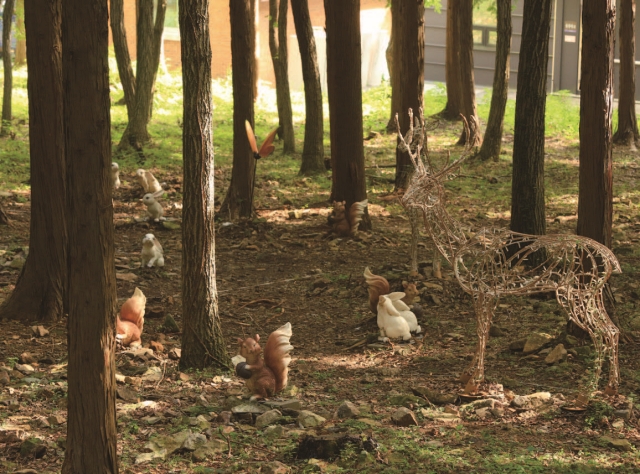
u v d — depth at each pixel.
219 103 29.16
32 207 9.37
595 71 7.82
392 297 8.76
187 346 7.70
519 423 6.26
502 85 20.53
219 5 33.88
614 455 5.57
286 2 21.72
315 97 19.47
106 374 4.55
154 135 23.58
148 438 5.89
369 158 21.56
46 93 9.20
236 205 15.23
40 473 5.17
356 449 5.50
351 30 14.34
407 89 15.98
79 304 4.48
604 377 7.15
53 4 9.12
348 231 13.98
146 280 11.59
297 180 18.91
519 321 9.15
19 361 7.82
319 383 7.34
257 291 11.00
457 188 18.19
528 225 10.59
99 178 4.43
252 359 6.70
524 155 10.52
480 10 31.83
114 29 21.97
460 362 7.83
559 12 29.02
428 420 6.33
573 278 6.47
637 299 9.76
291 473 5.25
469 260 11.69
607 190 8.01
